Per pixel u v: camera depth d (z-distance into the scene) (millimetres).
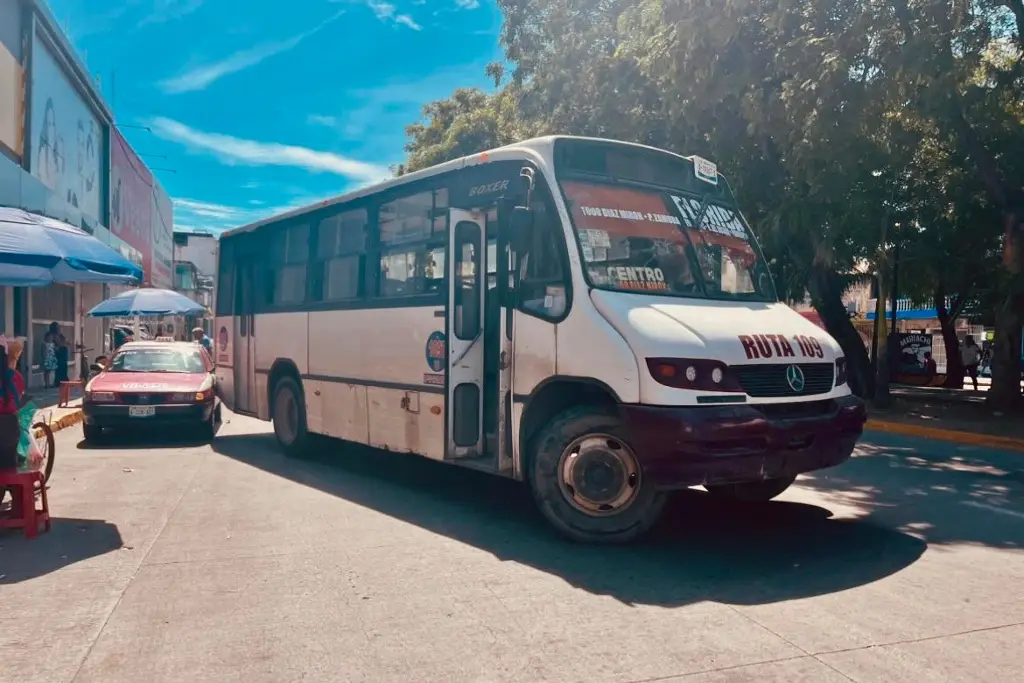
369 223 8875
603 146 6824
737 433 5453
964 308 23297
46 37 19453
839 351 6469
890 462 10312
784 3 11547
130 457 10727
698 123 13977
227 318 12664
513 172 6898
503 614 4613
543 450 6176
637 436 5555
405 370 8008
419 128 30469
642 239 6582
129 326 31906
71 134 21922
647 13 14508
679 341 5609
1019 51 12289
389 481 8875
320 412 9820
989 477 9156
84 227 21828
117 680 3791
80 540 6305
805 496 7930
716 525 6695
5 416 6367
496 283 6867
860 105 11266
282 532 6535
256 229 11633
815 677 3773
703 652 4062
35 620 4570
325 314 9656
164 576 5363
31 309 20719
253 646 4180
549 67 17125
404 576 5328
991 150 14703
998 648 4117
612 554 5836
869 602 4805
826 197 14195
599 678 3773
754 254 7340
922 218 17203
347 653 4082
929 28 10766
